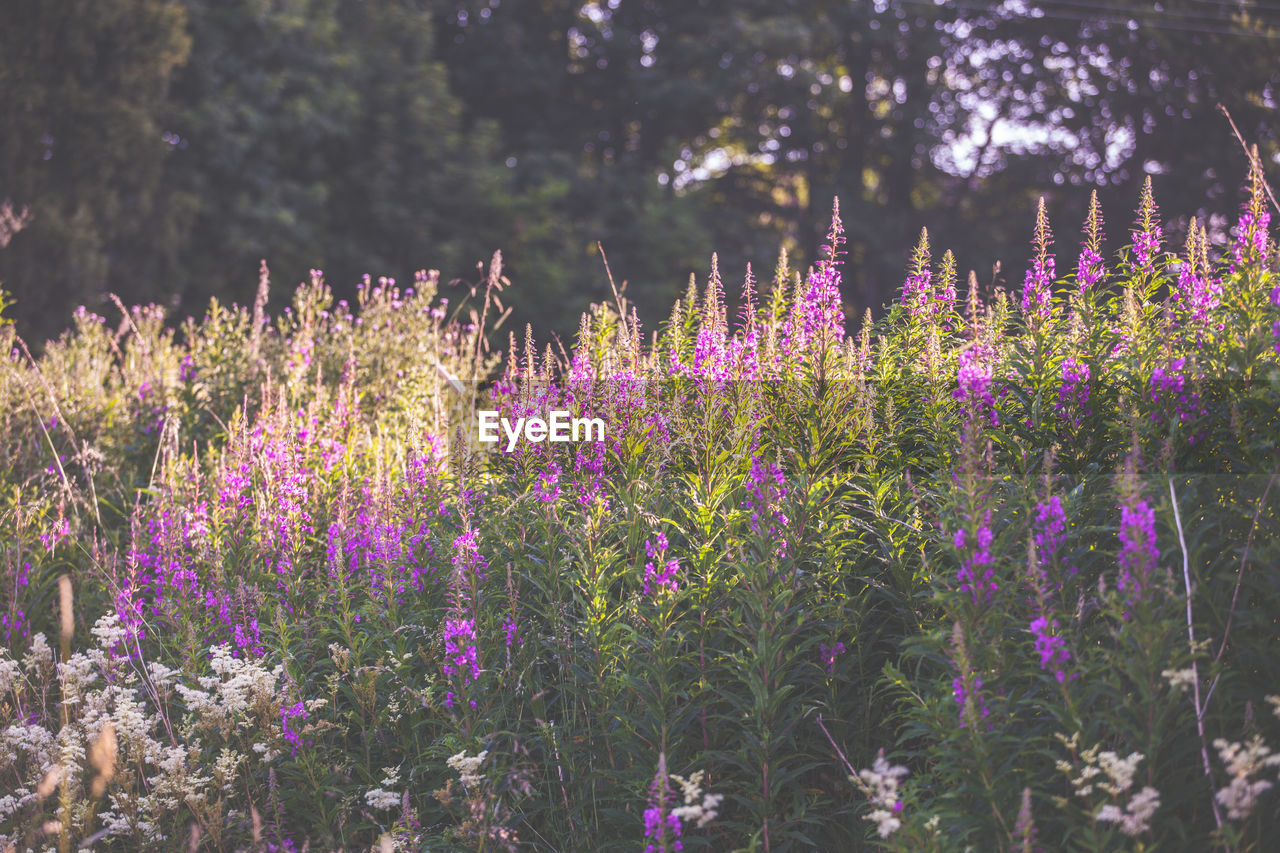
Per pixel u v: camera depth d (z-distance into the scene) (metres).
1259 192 4.16
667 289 22.30
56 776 4.05
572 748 4.35
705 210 26.48
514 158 25.14
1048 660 3.44
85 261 17.14
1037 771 3.60
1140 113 27.31
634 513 4.62
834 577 4.30
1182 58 26.58
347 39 22.61
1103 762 3.18
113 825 4.19
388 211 21.36
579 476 4.99
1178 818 3.43
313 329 9.43
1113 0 26.41
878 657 4.45
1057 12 27.06
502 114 27.03
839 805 4.27
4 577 5.99
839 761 4.23
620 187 25.00
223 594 5.38
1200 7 26.36
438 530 5.37
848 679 4.22
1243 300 4.05
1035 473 4.29
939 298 5.11
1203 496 3.96
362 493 6.33
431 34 23.78
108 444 8.30
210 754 4.70
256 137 20.14
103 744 4.04
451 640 4.52
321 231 21.34
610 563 4.48
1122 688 3.56
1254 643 3.60
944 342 5.02
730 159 30.06
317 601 5.46
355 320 9.76
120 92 18.02
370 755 4.72
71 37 17.22
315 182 21.62
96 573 6.26
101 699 4.68
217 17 20.27
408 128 22.20
